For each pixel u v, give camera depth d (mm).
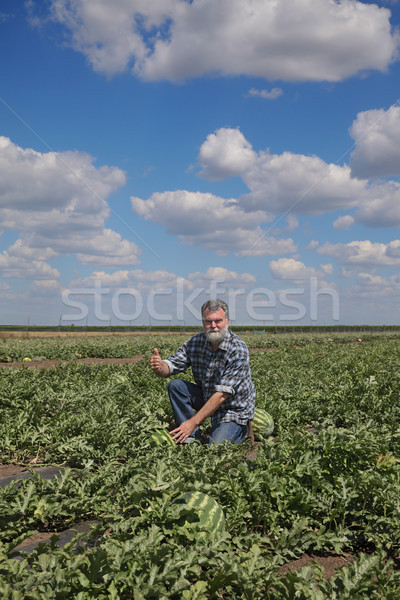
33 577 2303
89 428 5281
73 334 33812
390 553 3385
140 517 2992
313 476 3814
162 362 5684
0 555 2516
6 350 16688
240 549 3104
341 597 2486
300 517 3547
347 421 6359
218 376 5523
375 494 3607
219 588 2701
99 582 2494
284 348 20625
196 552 2672
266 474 3748
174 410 5789
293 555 3133
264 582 2555
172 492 3162
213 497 3484
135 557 2576
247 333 45562
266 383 8891
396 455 4656
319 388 8859
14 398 6793
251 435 5676
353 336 37594
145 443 4934
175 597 2520
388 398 7613
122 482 3949
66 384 8180
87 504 3559
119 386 8148
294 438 4352
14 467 4797
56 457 4840
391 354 17094
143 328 54250
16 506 3480
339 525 3445
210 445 4824
